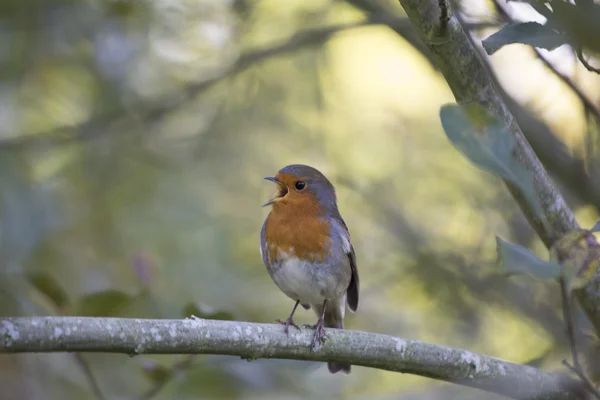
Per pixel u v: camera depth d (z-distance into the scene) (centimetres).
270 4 1274
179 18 1232
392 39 1341
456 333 1162
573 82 709
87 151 1271
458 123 451
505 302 1127
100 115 1236
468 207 1243
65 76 1270
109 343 542
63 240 1192
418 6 550
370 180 1269
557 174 867
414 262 1211
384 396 911
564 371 703
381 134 1348
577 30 423
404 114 1355
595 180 851
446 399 852
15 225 1143
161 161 1304
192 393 923
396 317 1216
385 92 1375
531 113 923
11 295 830
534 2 461
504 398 807
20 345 509
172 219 1266
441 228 1247
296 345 637
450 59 571
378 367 664
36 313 836
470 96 580
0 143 1154
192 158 1340
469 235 1218
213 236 1266
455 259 1176
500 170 448
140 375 974
